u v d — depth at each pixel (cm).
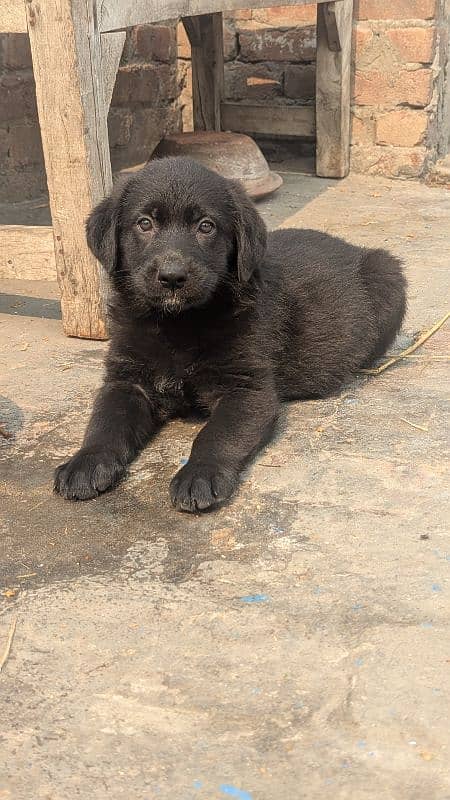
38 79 101
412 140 191
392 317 103
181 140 173
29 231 110
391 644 56
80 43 99
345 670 54
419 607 59
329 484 75
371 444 83
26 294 130
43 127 102
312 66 203
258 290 87
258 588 62
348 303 98
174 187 84
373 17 185
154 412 90
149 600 61
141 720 51
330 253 105
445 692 52
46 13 98
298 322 94
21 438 86
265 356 87
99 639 57
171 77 212
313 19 200
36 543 69
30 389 97
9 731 50
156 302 81
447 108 205
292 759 47
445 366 101
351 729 49
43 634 58
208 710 51
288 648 56
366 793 45
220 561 65
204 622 58
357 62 190
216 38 199
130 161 205
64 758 48
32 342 111
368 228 158
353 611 59
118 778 47
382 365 102
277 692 52
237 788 46
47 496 76
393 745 48
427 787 45
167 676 54
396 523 69
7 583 64
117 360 89
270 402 84
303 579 63
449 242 149
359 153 197
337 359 95
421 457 80
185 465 76
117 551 67
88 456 76
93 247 89
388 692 52
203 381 87
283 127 200
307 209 172
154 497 75
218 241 84
